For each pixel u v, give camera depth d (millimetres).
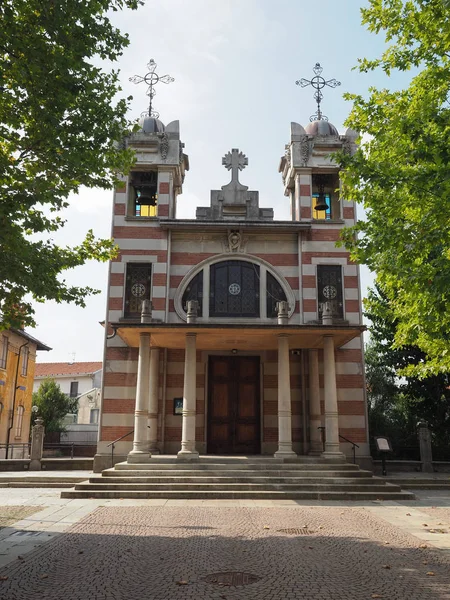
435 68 9461
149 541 8922
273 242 21156
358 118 10703
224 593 6273
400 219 9695
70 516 11266
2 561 7719
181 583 6621
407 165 9594
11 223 8820
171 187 21500
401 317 11469
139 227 20844
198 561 7664
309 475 15203
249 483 14727
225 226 20750
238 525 10297
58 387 38406
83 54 9328
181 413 19828
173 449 19562
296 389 20250
